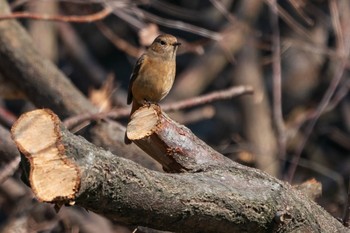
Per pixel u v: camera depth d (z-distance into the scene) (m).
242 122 15.58
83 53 17.28
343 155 17.27
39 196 5.32
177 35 17.52
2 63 11.49
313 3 16.67
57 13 15.98
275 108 13.12
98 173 5.48
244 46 15.73
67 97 11.23
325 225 6.97
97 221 12.45
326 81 17.16
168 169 7.13
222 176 6.60
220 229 6.34
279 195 6.63
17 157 10.12
